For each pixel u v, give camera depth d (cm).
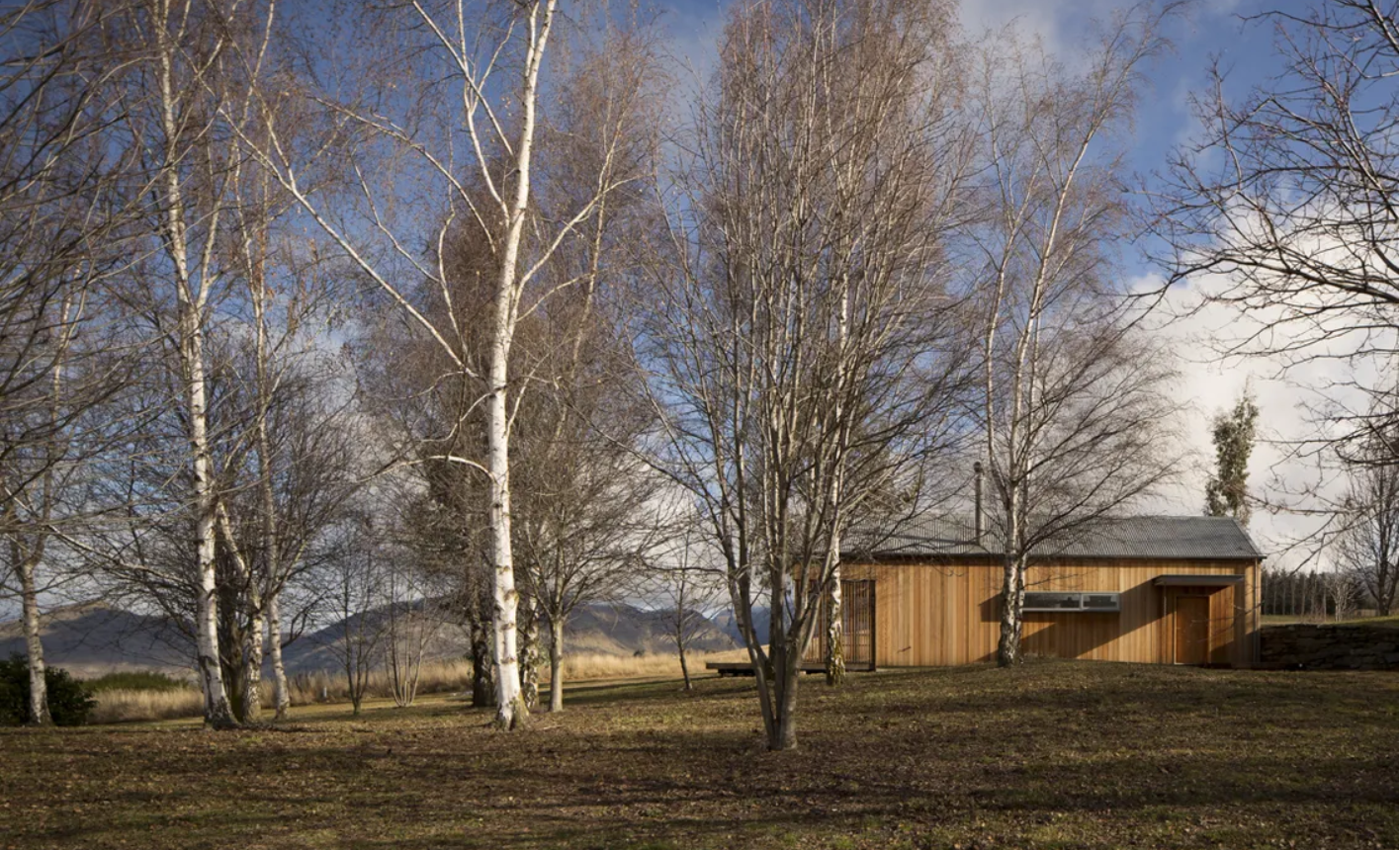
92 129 712
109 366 830
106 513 873
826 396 1038
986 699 1473
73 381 808
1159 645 2502
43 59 660
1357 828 710
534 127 1391
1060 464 1959
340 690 2761
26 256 718
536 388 1480
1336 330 713
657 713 1541
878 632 2509
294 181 1198
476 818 849
